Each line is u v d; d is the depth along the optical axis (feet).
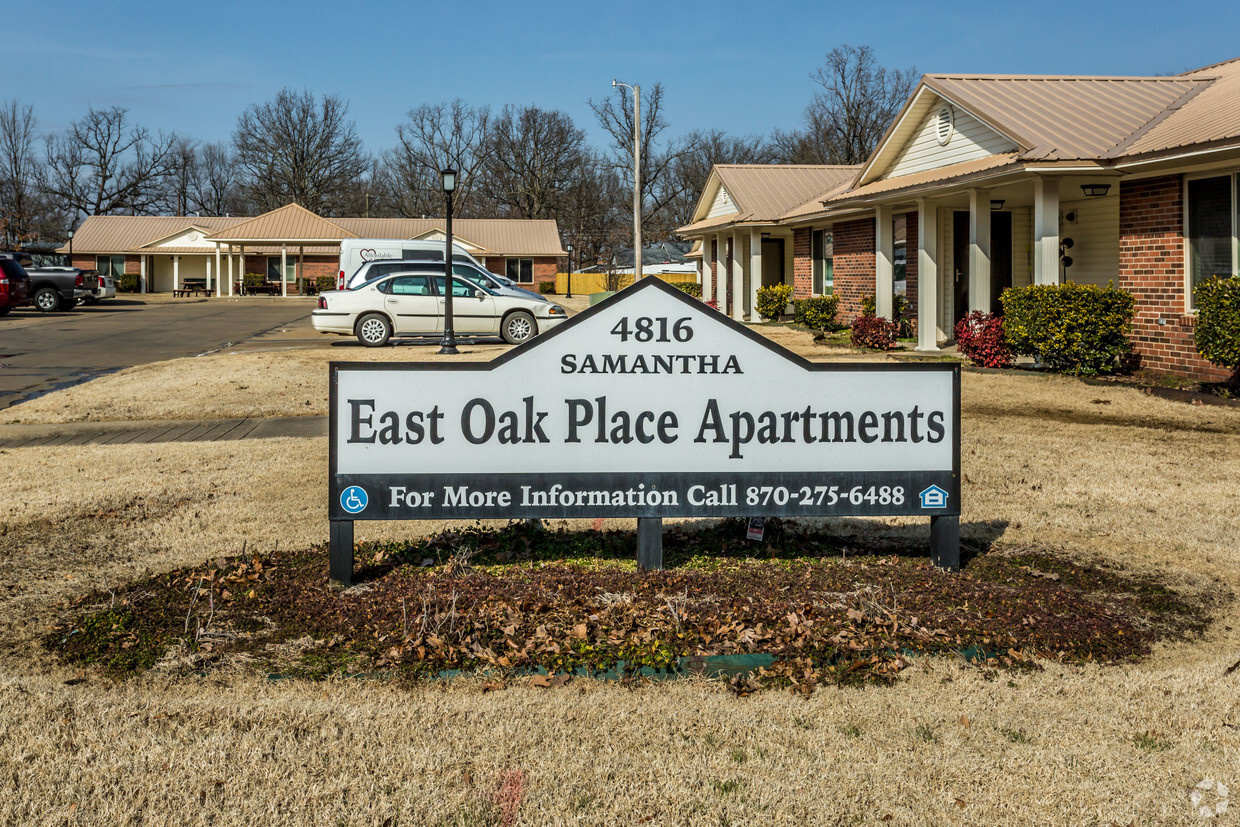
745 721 12.25
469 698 12.84
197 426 35.14
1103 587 17.08
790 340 66.54
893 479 17.01
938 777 10.97
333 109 272.72
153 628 15.15
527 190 268.00
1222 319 35.63
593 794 10.62
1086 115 48.52
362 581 17.04
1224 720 12.23
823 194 84.89
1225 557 18.74
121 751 11.43
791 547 18.99
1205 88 50.31
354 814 10.24
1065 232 54.75
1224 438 30.17
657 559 17.22
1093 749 11.58
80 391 43.11
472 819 10.15
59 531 20.75
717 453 16.76
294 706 12.52
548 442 16.57
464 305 63.98
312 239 175.63
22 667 13.85
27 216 237.25
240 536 20.18
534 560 18.29
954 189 50.52
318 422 35.83
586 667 13.67
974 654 14.19
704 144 256.73
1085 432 31.37
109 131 272.31
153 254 197.26
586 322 16.53
